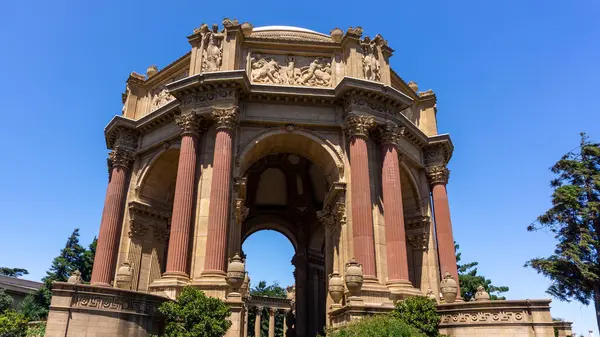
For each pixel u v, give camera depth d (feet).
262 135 98.68
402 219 92.63
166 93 119.55
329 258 102.99
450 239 116.16
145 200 115.44
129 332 64.44
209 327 67.51
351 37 105.29
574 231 133.80
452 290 82.94
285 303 221.05
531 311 69.77
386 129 98.27
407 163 117.70
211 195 86.84
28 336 75.00
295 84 104.83
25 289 178.40
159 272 114.21
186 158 92.07
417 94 133.90
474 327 72.38
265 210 176.76
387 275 88.17
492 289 172.35
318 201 171.94
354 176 92.17
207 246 82.99
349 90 96.94
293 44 106.63
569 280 131.44
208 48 101.96
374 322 61.26
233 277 76.28
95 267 104.06
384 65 107.86
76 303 62.64
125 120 116.47
